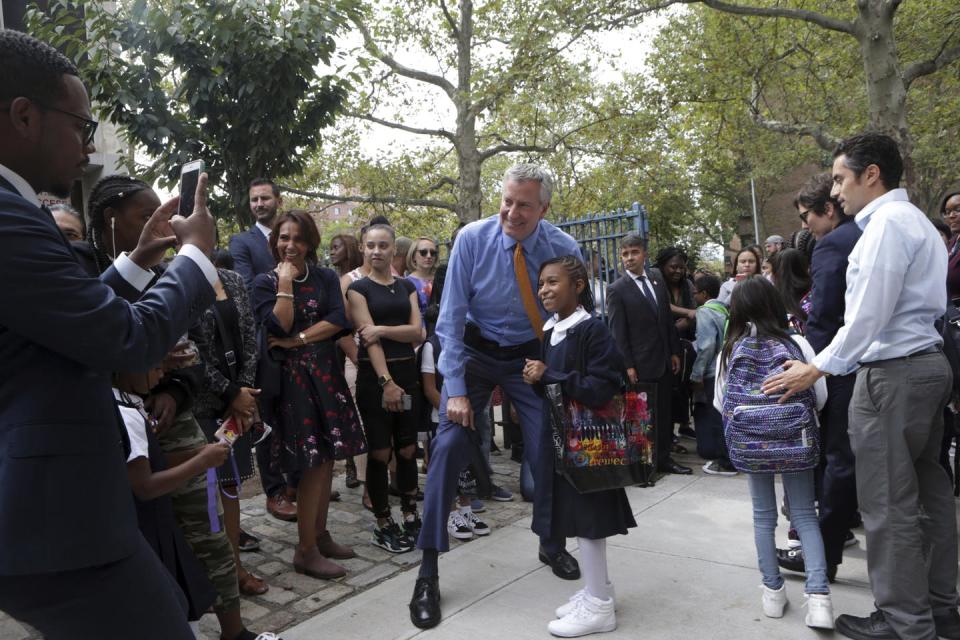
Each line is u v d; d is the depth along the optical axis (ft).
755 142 61.31
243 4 17.66
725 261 105.81
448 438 10.19
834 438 9.88
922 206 67.72
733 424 9.32
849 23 34.58
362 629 9.47
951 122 50.90
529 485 15.05
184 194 5.47
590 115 49.34
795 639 8.75
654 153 50.96
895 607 8.27
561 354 9.24
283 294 11.10
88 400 4.41
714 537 12.41
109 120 19.22
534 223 10.24
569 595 10.37
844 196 8.75
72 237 9.14
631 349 16.66
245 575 10.65
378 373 12.17
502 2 46.91
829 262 9.87
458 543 12.83
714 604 9.79
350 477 16.75
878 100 34.04
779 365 9.18
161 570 4.97
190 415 8.39
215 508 8.29
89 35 18.54
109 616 4.59
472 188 51.34
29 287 3.96
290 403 11.16
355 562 11.98
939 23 41.60
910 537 8.16
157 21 17.69
